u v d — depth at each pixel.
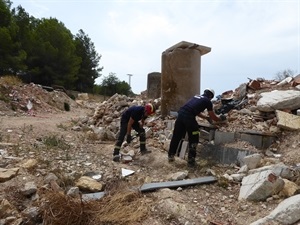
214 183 4.75
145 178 4.99
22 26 28.69
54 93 20.72
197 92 8.05
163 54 8.19
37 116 13.16
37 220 3.94
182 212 3.82
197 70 8.04
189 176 5.07
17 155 5.71
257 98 7.20
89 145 7.05
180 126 5.52
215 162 5.61
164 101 8.09
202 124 6.43
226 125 6.34
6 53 24.25
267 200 3.98
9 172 4.74
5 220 3.83
